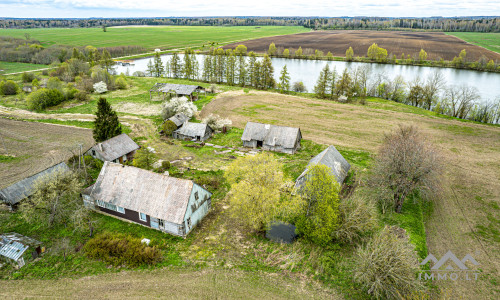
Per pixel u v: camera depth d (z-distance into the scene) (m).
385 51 171.88
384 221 41.91
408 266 29.17
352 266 33.81
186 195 38.25
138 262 33.91
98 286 31.00
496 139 71.81
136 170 41.69
